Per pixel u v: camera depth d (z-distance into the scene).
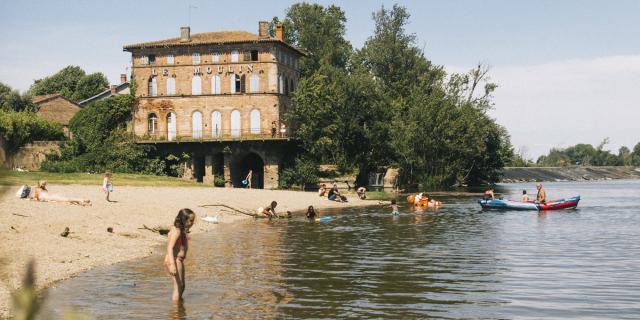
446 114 83.38
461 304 13.71
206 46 78.50
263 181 79.31
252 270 18.38
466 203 55.66
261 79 77.56
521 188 99.88
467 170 92.44
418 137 82.06
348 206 51.72
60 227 23.86
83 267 17.98
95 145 75.44
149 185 54.41
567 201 47.56
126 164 72.88
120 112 77.50
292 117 79.19
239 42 77.50
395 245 24.94
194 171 77.31
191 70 78.81
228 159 77.06
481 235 28.88
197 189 54.41
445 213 43.91
